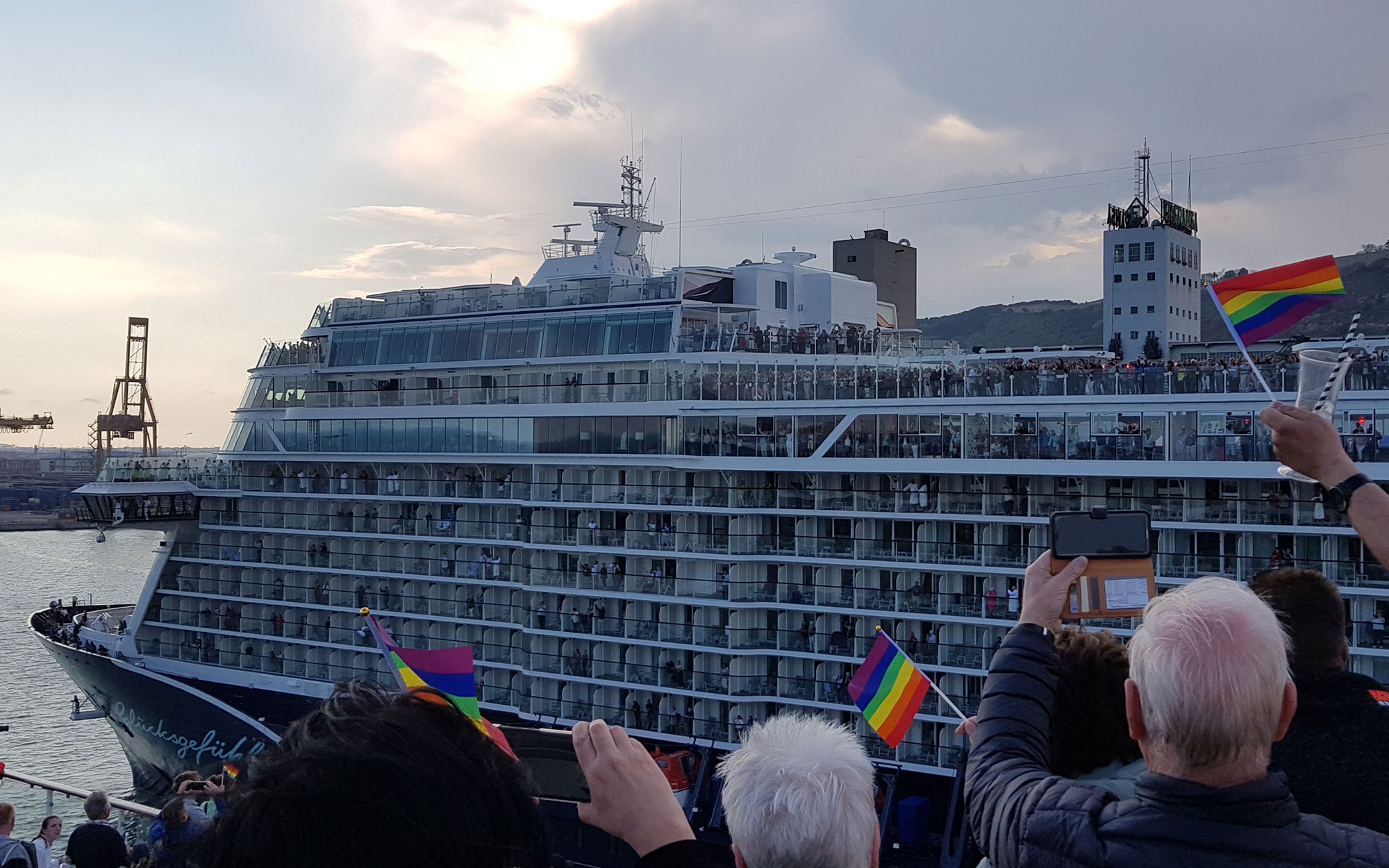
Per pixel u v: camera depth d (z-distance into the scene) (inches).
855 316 2987.2
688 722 2236.7
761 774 272.4
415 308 2748.5
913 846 1923.0
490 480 2559.1
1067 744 349.4
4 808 757.3
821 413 2167.8
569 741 293.0
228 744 2714.1
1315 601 346.3
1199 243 3624.5
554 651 2404.0
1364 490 320.8
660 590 2283.5
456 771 219.1
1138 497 1939.0
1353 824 311.4
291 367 2866.6
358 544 2711.6
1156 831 251.4
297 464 2832.2
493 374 2625.5
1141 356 3408.0
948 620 2027.6
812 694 2165.4
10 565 7130.9
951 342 3112.7
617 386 2395.4
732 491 2245.3
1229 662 247.9
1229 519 1845.5
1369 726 325.1
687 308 2504.9
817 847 261.0
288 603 2733.8
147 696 2802.7
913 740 2037.4
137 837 869.2
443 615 2573.8
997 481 2071.9
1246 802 247.4
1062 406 1952.5
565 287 2556.6
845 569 2202.3
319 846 208.4
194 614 2883.9
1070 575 348.2
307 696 2669.8
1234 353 2977.4
